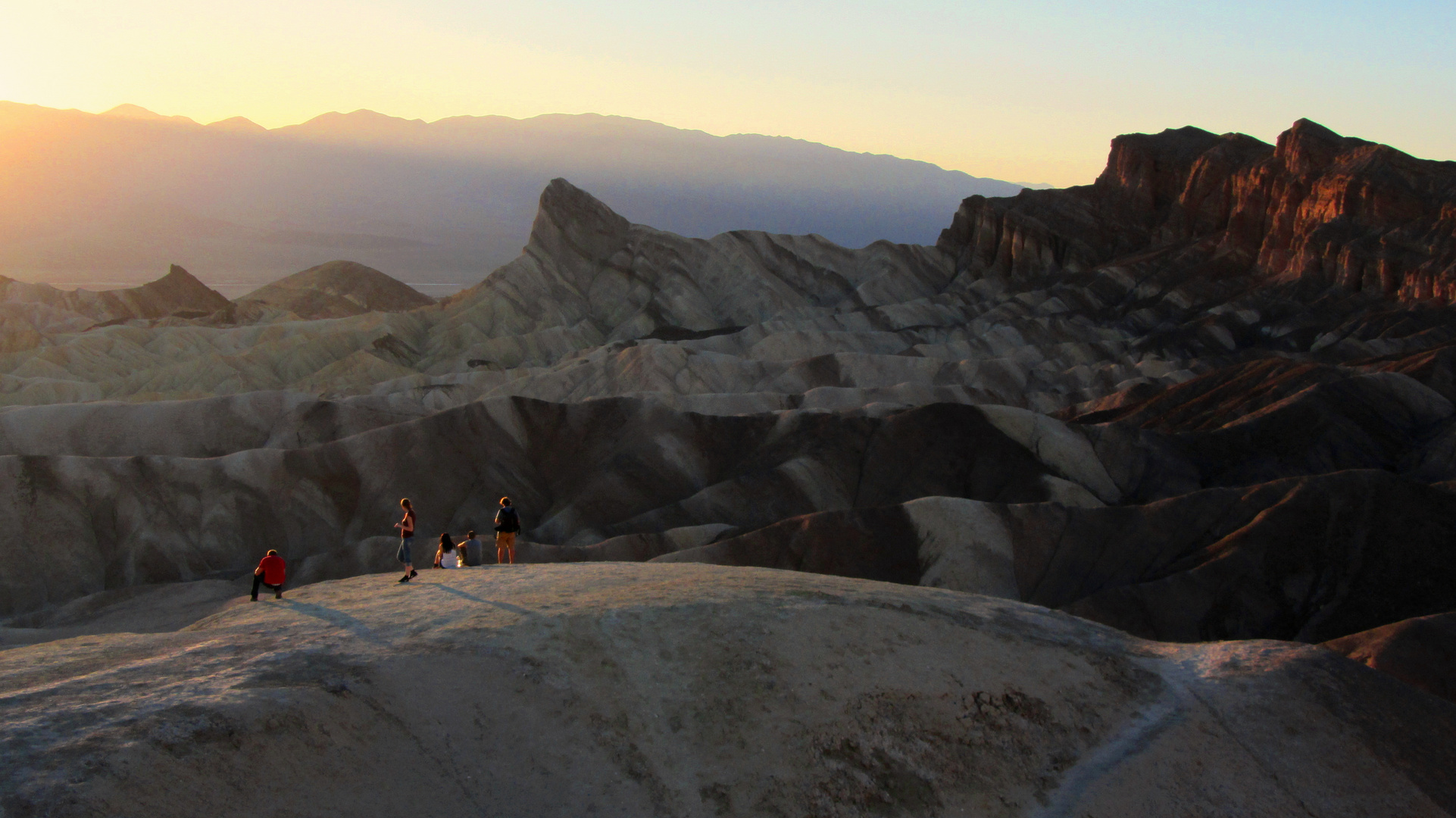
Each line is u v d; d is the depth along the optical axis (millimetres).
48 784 8734
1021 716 13750
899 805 11773
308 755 10422
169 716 10227
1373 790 13609
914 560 43562
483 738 11602
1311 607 38625
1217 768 13391
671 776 11578
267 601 17000
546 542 55531
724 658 13664
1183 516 44844
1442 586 38062
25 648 13984
